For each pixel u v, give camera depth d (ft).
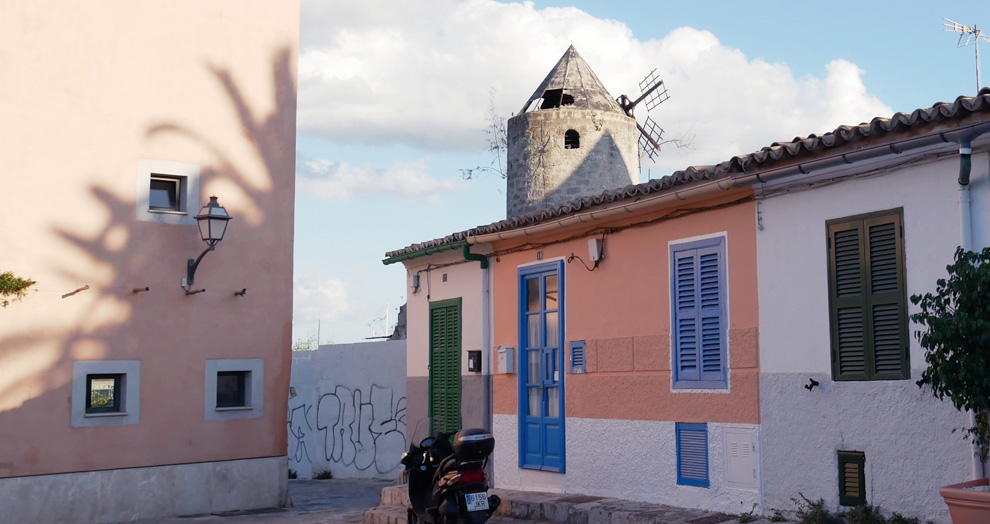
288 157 49.06
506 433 41.37
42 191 41.75
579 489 36.81
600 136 83.51
